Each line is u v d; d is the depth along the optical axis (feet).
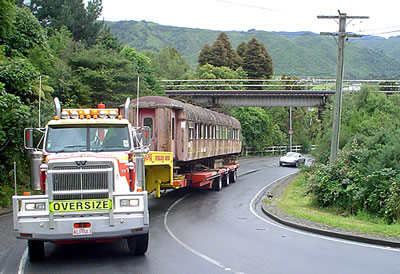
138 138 38.37
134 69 113.91
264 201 68.33
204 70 256.11
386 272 28.76
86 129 34.99
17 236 29.22
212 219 52.70
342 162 63.93
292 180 100.99
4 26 77.46
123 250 35.58
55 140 34.42
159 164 53.31
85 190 29.78
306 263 31.22
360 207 57.93
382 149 61.05
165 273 28.45
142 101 63.62
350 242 39.37
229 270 29.25
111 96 102.32
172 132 63.87
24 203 29.50
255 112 213.05
